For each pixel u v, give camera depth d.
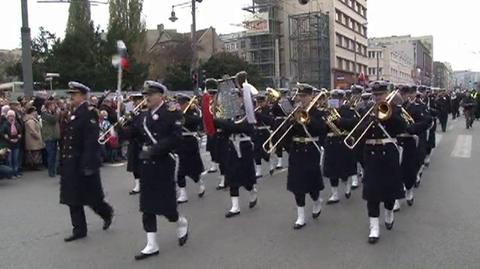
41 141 13.70
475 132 24.30
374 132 6.89
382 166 6.82
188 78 49.38
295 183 7.55
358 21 86.88
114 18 46.91
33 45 44.59
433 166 13.35
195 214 8.58
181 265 6.05
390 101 6.87
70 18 43.59
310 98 7.61
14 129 12.73
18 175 13.08
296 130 7.62
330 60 73.75
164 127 6.34
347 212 8.56
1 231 7.71
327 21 72.50
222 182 10.84
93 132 7.00
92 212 8.75
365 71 92.00
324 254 6.33
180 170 9.52
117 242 7.04
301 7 74.06
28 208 9.24
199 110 10.09
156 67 57.91
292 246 6.68
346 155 9.34
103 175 12.89
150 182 6.36
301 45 70.81
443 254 6.23
